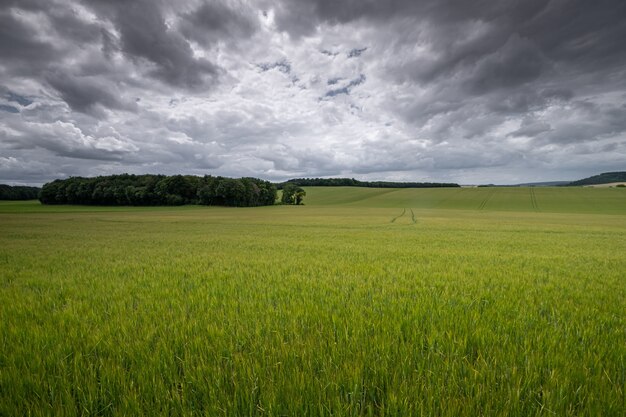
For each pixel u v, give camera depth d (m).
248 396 2.47
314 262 10.89
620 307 5.24
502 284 7.17
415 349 3.27
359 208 97.19
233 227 33.78
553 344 3.43
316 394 2.49
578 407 2.42
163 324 4.20
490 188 150.00
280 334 3.73
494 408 2.38
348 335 3.77
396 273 8.59
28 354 3.32
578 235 25.69
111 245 17.02
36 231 27.62
